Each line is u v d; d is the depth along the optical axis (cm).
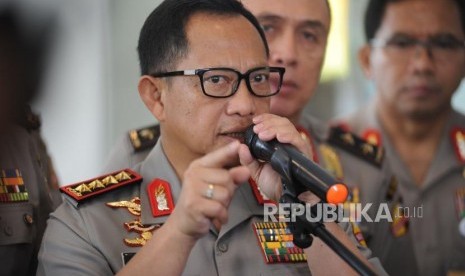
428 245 532
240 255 311
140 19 535
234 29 301
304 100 422
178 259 270
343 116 609
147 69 319
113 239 306
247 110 294
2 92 224
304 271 312
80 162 529
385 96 550
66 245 302
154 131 417
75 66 509
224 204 260
